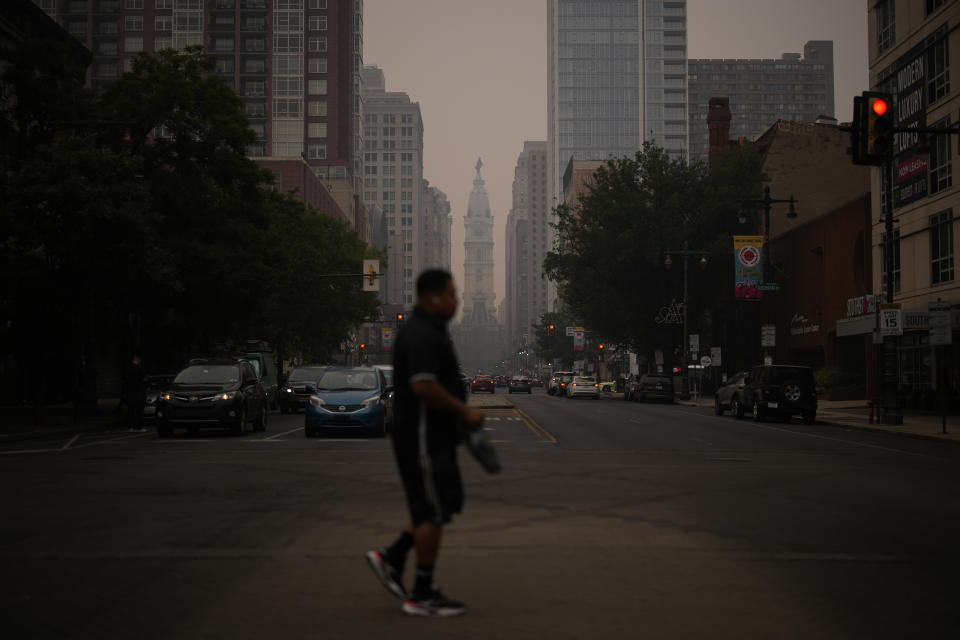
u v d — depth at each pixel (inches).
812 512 400.5
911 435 991.0
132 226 1101.7
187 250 1314.0
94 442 850.1
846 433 1062.4
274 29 5162.4
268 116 5132.9
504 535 334.0
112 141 1318.9
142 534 333.1
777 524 364.8
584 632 201.9
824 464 648.4
